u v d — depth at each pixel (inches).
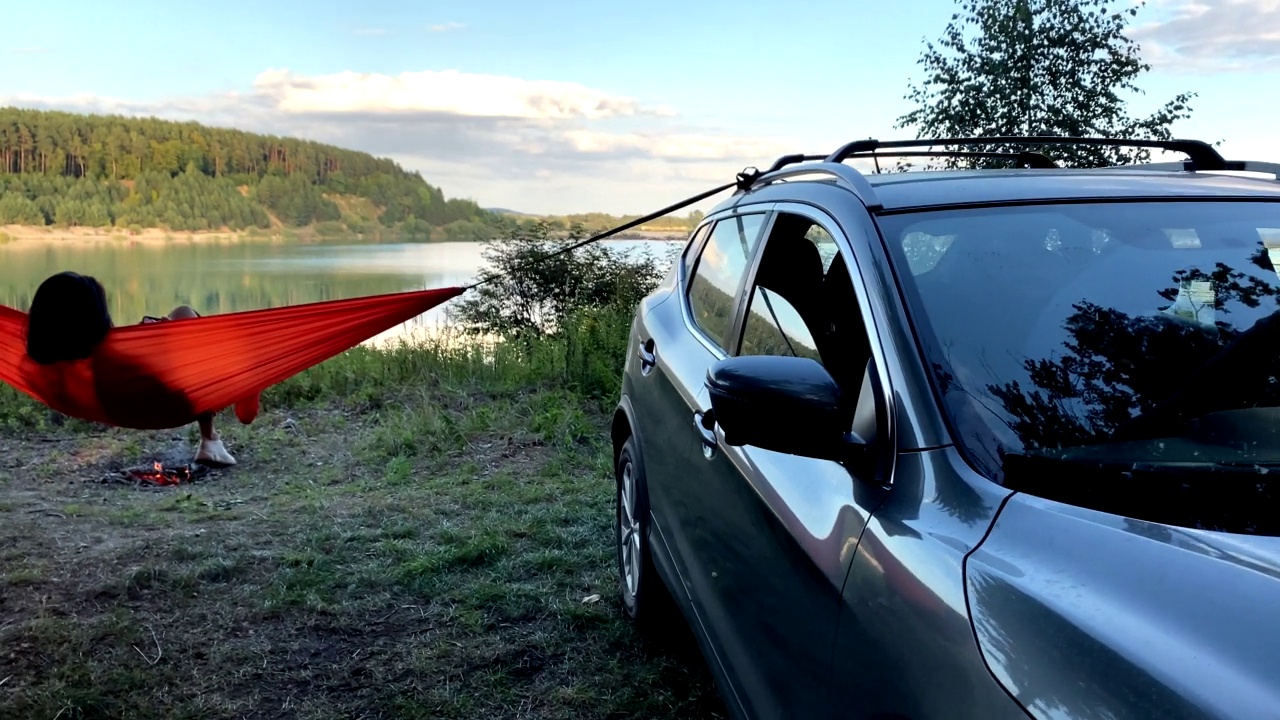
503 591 167.6
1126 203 92.2
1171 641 48.9
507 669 141.3
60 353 163.0
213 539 198.1
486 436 288.8
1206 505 60.6
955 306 79.4
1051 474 65.4
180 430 309.6
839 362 87.8
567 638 150.9
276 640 151.8
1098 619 51.9
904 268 82.9
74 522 212.5
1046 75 550.6
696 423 116.3
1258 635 47.4
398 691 135.2
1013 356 75.8
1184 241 87.7
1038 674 51.7
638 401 151.6
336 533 200.8
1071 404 72.3
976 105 554.3
